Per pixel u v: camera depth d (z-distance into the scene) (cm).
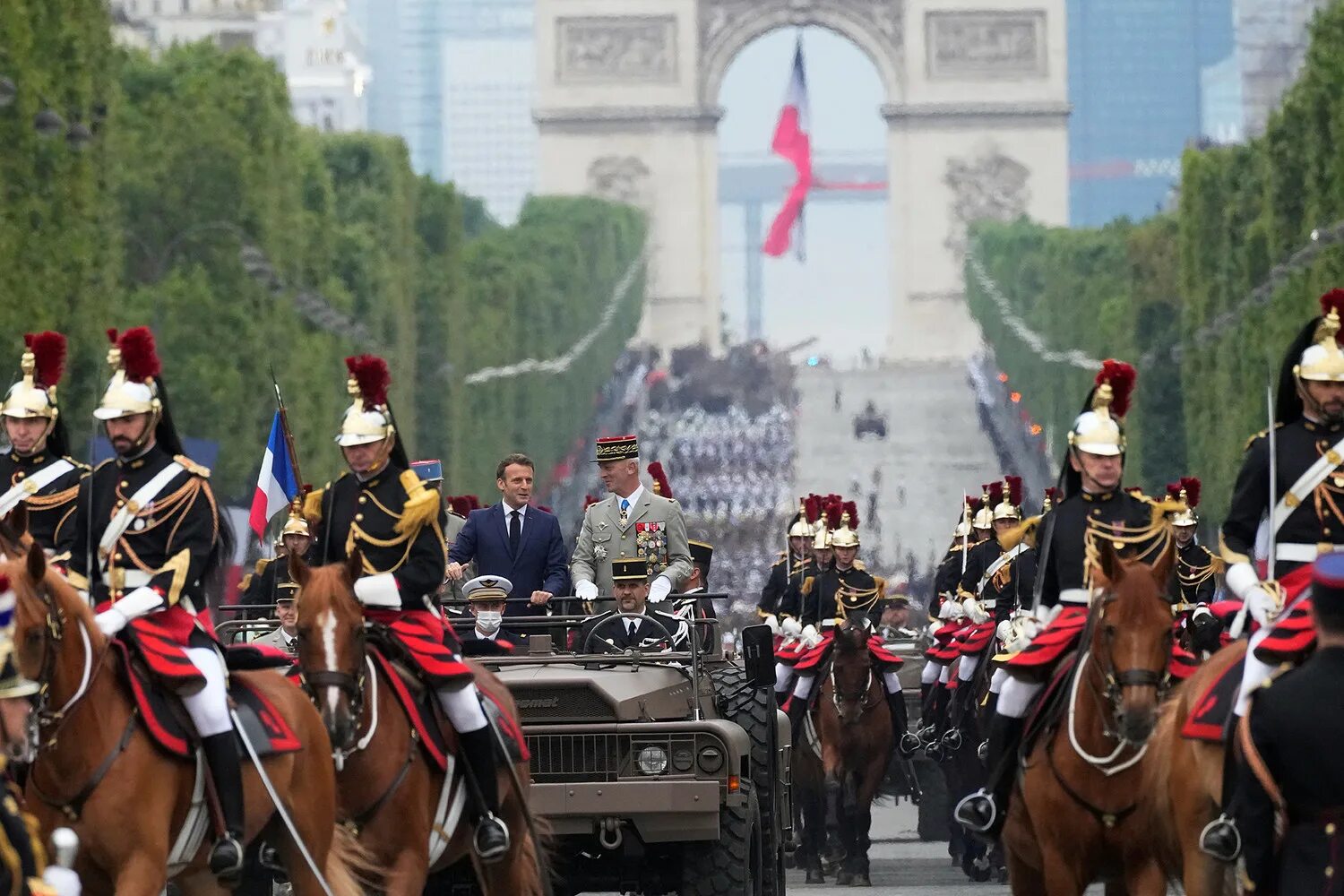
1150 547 5722
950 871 10988
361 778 5594
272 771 5244
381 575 5694
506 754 5894
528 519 8050
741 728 7288
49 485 5522
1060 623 5775
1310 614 4956
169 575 5162
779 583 11731
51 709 4856
